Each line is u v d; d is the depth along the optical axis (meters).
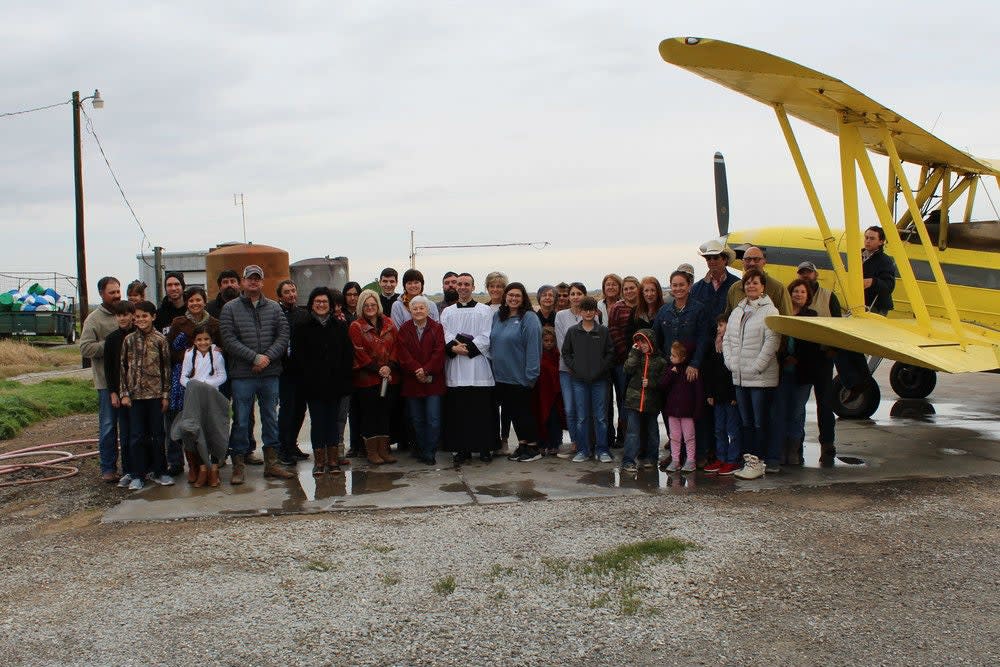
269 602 3.83
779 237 9.55
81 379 13.20
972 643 3.27
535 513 5.29
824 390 6.83
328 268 16.98
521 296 6.87
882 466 6.62
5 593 4.05
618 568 4.17
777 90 6.57
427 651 3.30
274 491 6.07
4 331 23.81
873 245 8.02
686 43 5.61
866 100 6.35
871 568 4.14
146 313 6.18
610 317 7.14
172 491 6.13
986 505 5.35
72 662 3.26
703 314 6.46
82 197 18.53
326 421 6.56
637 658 3.21
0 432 9.02
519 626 3.52
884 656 3.18
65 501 6.07
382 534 4.87
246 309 6.34
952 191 8.61
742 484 6.07
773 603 3.71
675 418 6.51
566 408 7.01
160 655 3.30
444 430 7.04
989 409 9.73
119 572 4.31
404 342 6.84
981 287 8.33
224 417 6.20
